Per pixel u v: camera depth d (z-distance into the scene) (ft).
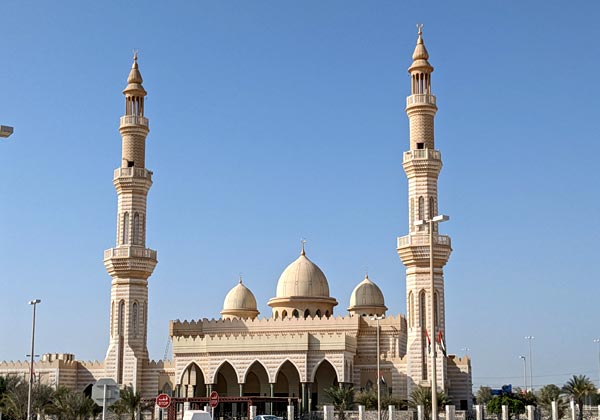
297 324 486.38
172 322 504.84
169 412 395.55
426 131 469.57
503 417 399.03
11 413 385.29
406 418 394.11
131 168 488.44
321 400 474.08
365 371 467.11
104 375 481.05
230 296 558.15
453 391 455.22
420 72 473.67
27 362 490.08
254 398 398.21
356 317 478.59
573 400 437.58
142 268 482.28
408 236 455.22
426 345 447.83
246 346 456.45
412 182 464.65
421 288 451.94
